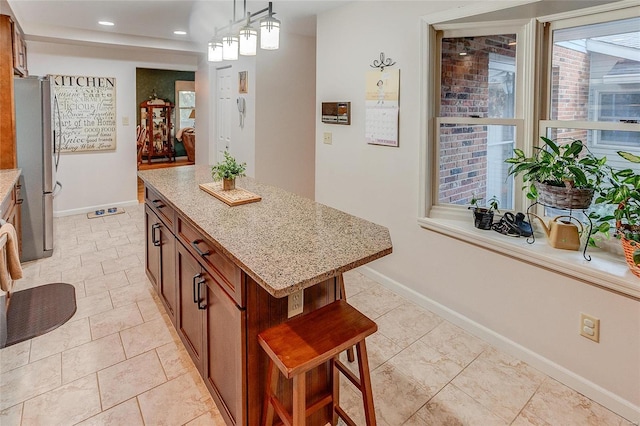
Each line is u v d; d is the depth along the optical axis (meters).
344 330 1.43
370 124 3.05
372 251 1.49
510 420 1.81
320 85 3.54
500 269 2.30
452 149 2.66
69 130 4.98
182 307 2.19
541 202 2.11
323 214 2.00
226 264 1.54
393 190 2.95
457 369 2.16
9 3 3.11
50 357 2.21
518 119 2.36
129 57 5.25
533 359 2.18
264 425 1.52
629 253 1.76
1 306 2.26
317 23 3.49
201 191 2.43
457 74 2.58
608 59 1.99
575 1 1.92
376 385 2.03
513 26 2.32
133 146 5.54
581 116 2.13
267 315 1.49
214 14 3.56
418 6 2.56
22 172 3.51
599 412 1.86
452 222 2.63
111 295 2.95
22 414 1.79
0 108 3.34
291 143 4.71
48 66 4.69
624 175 1.78
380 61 2.90
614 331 1.83
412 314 2.74
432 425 1.78
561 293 2.02
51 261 3.60
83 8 3.42
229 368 1.62
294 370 1.24
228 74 4.96
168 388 1.98
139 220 4.94
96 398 1.90
